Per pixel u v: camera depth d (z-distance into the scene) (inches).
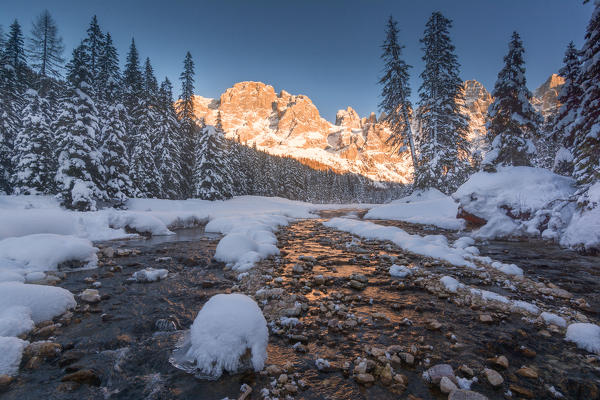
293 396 94.7
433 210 706.8
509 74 688.4
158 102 1122.7
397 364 113.8
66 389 97.0
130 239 450.0
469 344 130.3
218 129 1405.0
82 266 269.0
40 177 748.0
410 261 299.0
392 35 1058.1
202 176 1189.1
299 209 1305.4
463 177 955.3
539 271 263.1
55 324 146.6
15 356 109.7
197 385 100.0
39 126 763.4
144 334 139.7
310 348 126.5
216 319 117.6
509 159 634.8
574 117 700.7
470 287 210.2
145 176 978.1
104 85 1044.5
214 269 269.3
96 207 733.9
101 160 773.3
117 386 99.3
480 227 491.5
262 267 268.2
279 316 159.9
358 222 576.1
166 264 288.4
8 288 149.1
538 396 94.9
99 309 170.7
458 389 93.3
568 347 128.6
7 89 882.8
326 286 219.1
